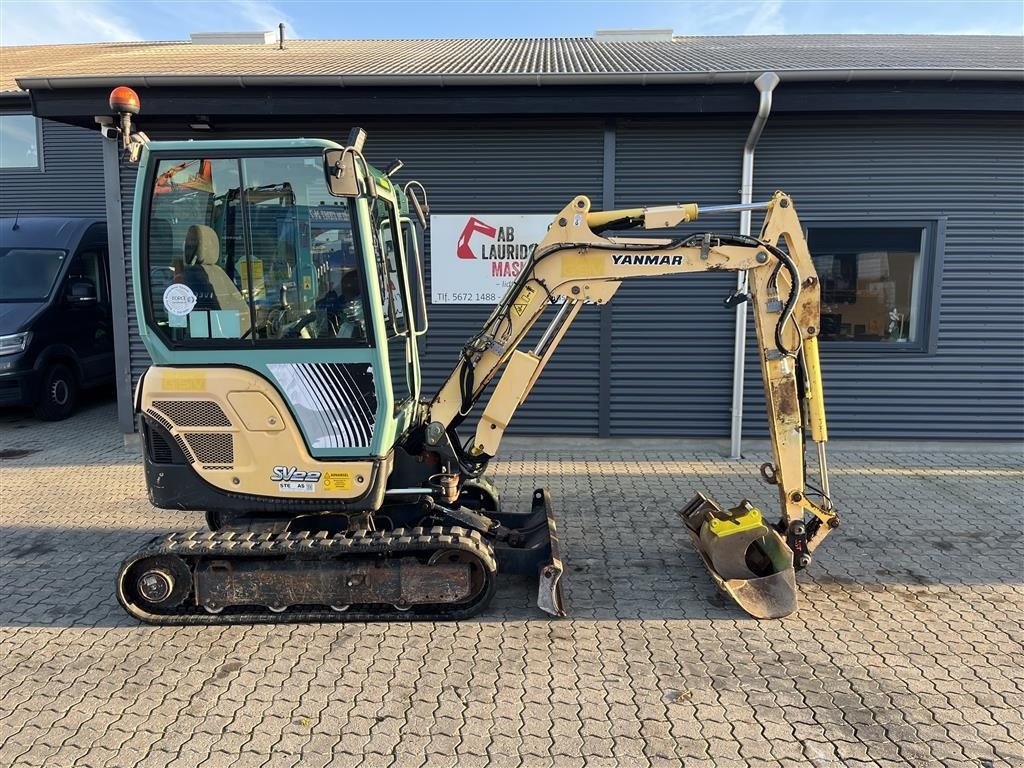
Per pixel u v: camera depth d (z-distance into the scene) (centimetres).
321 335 354
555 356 715
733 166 684
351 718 290
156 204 346
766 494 584
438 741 275
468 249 704
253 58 813
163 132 687
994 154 672
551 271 387
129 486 621
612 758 264
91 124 687
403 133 690
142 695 308
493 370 396
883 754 265
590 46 965
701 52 832
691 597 402
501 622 373
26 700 304
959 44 938
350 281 350
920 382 707
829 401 714
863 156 677
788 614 377
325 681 317
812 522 399
